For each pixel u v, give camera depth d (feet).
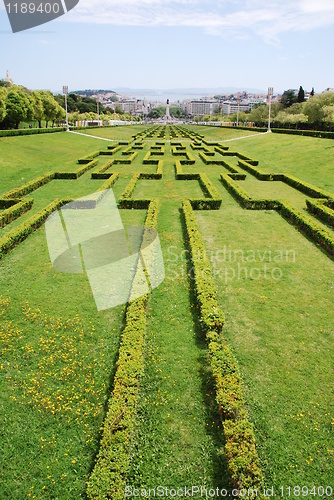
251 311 30.78
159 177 82.89
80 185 75.66
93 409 21.62
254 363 25.03
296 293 33.58
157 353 25.95
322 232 44.39
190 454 19.16
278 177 80.59
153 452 19.22
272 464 18.56
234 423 19.15
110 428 19.13
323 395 22.54
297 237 46.93
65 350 26.40
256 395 22.48
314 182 75.51
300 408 21.63
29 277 36.70
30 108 160.45
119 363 23.30
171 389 23.02
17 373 24.49
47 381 23.77
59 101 386.52
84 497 17.19
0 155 96.53
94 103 455.22
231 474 17.21
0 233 49.39
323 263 39.58
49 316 30.22
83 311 30.89
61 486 17.71
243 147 142.00
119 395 20.97
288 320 29.66
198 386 23.22
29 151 110.63
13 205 58.23
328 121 182.19
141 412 21.44
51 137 147.64
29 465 18.66
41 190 71.41
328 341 27.30
